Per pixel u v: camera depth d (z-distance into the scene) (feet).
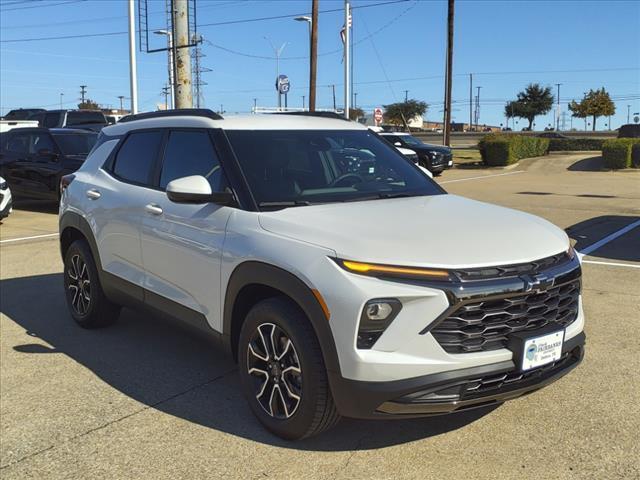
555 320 10.83
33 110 84.79
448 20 104.99
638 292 21.33
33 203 50.75
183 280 13.48
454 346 9.78
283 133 14.20
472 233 10.80
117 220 15.76
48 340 17.44
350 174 14.05
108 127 18.40
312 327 10.46
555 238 11.51
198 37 58.90
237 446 11.44
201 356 16.17
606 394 13.29
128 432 12.09
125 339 17.51
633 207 45.27
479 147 97.35
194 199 12.21
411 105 302.04
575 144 113.60
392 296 9.59
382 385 9.64
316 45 90.12
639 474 10.27
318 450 11.21
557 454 10.91
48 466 10.93
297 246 10.66
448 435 11.63
